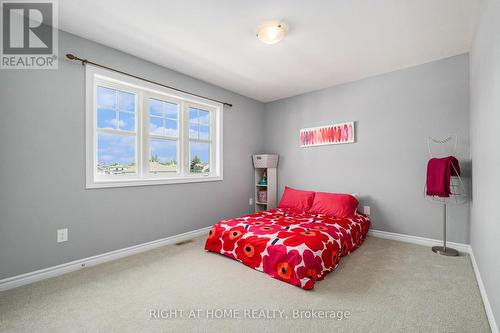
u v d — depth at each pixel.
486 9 1.80
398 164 3.22
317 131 3.99
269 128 4.70
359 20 2.13
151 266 2.41
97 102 2.60
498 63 1.44
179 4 1.93
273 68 3.18
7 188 1.97
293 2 1.89
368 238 3.33
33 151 2.10
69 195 2.31
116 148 2.74
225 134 3.98
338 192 3.77
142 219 2.88
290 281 2.02
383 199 3.35
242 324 1.52
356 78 3.52
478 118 2.15
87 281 2.10
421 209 3.05
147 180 2.91
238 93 4.22
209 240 2.81
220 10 2.00
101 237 2.53
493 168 1.56
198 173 3.65
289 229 2.55
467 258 2.56
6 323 1.53
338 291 1.91
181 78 3.31
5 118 1.97
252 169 4.53
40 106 2.14
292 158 4.36
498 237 1.41
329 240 2.34
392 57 2.86
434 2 1.89
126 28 2.26
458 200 2.80
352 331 1.45
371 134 3.45
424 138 3.03
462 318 1.57
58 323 1.54
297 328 1.48
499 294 1.35
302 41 2.49
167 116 3.26
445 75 2.89
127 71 2.74
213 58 2.88
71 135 2.32
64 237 2.27
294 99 4.33
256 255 2.33
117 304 1.75
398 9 1.97
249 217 3.14
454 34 2.36
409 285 1.99
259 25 2.20
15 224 2.01
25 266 2.06
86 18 2.11
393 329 1.47
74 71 2.34
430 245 2.98
